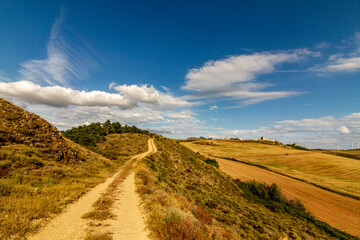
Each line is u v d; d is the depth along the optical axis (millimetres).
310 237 18484
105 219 8359
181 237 6688
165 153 57938
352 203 38250
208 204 20312
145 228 7777
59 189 11297
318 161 94562
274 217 23594
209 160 67312
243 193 37625
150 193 14031
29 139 17359
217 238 7918
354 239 23141
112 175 21969
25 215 6773
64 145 21859
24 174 11969
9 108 19312
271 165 88375
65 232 6500
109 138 77000
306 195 42531
